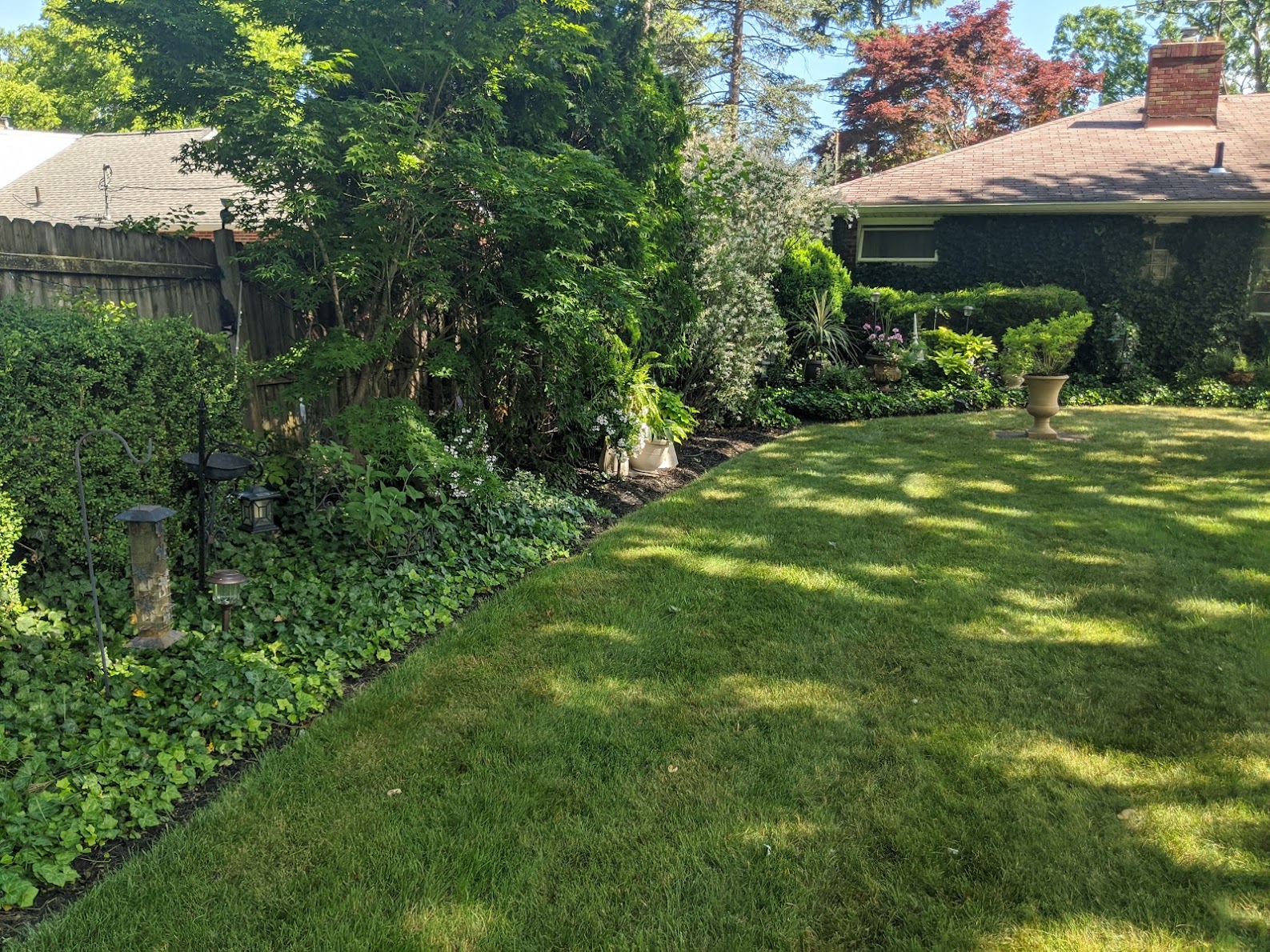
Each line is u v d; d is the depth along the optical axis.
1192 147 15.20
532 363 6.83
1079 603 4.67
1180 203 13.25
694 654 3.98
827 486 7.43
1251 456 8.52
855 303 14.04
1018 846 2.59
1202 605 4.62
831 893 2.40
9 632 3.27
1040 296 13.35
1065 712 3.45
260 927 2.23
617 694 3.59
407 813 2.73
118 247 4.60
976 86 25.84
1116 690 3.64
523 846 2.59
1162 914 2.31
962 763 3.06
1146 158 15.06
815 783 2.93
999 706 3.50
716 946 2.20
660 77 8.27
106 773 2.80
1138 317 14.06
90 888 2.37
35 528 3.62
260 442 5.03
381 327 5.52
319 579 4.51
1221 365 13.27
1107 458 8.50
